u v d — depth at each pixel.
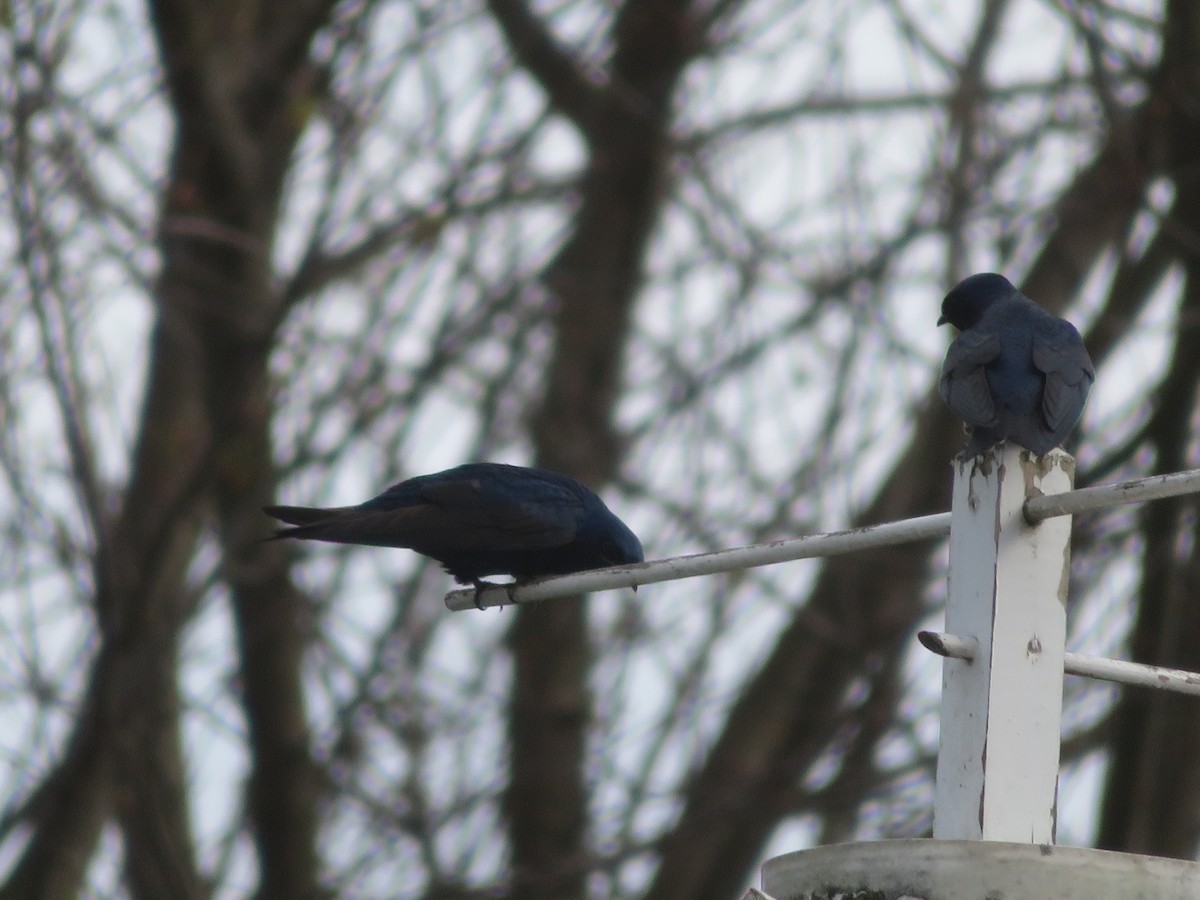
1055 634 5.79
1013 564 5.77
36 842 16.67
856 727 17.27
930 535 6.04
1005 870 5.11
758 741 18.00
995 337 8.28
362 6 16.39
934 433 17.47
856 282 17.20
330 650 16.92
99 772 16.11
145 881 15.68
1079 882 5.09
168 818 16.20
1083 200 17.00
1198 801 15.02
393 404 16.78
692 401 17.48
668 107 18.81
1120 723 15.28
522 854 17.19
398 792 16.67
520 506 10.06
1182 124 16.22
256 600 16.53
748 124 18.28
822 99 18.08
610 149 18.62
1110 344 16.42
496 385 18.67
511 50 17.09
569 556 10.27
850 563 17.06
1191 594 15.15
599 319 19.02
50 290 15.38
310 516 9.90
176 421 17.95
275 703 16.47
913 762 16.59
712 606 17.05
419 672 16.92
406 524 9.87
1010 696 5.70
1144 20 16.45
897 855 5.25
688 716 16.80
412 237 16.69
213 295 16.88
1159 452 15.68
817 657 18.19
